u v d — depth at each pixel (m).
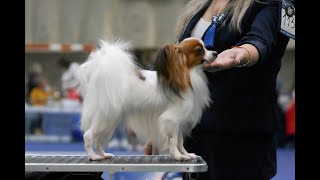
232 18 3.64
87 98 3.33
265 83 3.71
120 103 3.23
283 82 15.14
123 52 3.34
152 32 17.33
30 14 17.55
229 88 3.71
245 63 3.25
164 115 3.25
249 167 3.72
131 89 3.27
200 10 3.93
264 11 3.54
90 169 2.94
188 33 3.87
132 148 10.95
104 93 3.23
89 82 3.34
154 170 2.93
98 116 3.26
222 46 3.66
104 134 3.29
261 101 3.71
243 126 3.71
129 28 17.41
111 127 3.28
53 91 14.40
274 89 3.78
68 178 3.33
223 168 3.75
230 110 3.73
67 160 3.22
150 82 3.29
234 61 3.19
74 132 12.75
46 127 12.86
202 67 3.35
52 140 12.79
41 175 3.38
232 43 3.64
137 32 17.38
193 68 3.33
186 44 3.32
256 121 3.71
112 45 3.39
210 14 3.86
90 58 3.40
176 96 3.24
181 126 3.36
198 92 3.35
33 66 16.14
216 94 3.74
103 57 3.28
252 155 3.72
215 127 3.74
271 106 3.77
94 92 3.28
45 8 17.69
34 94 13.74
